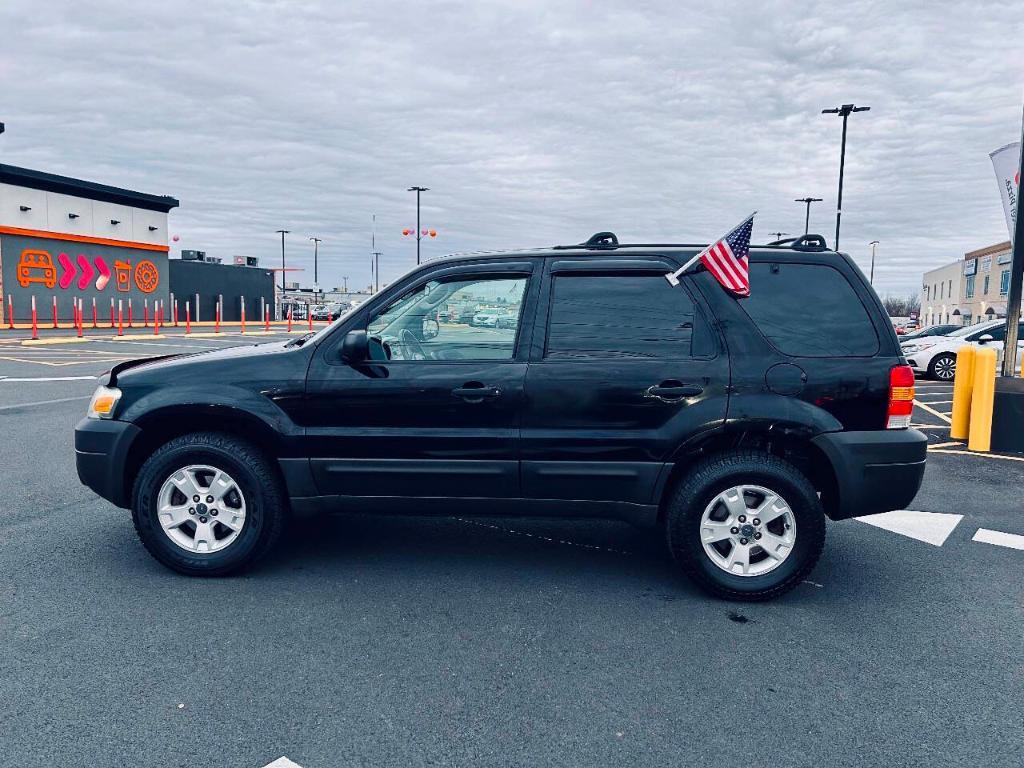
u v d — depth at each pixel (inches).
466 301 172.1
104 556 186.9
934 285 3240.7
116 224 1419.8
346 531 213.3
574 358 167.5
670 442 163.6
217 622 149.9
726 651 140.4
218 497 172.6
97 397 177.3
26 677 126.5
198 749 107.0
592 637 145.8
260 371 171.9
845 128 1175.6
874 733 113.6
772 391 162.9
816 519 161.3
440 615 155.2
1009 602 165.5
